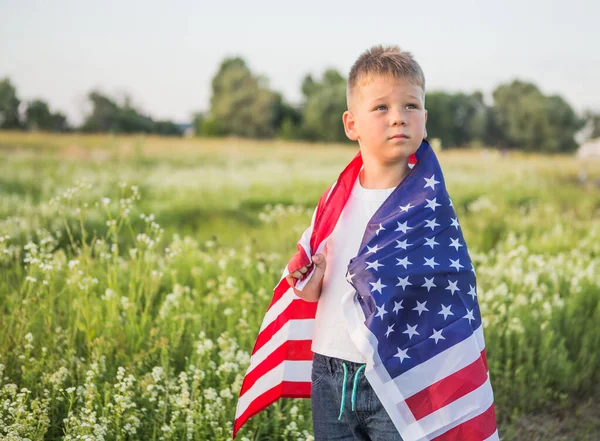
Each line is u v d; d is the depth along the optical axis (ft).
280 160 84.48
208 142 129.59
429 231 6.88
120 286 16.34
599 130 243.81
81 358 12.16
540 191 48.39
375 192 7.24
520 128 242.17
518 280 18.80
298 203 40.60
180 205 36.09
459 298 6.88
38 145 90.74
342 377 6.99
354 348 6.93
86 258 14.55
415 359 6.76
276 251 23.41
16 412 9.71
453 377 6.75
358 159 7.55
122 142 106.93
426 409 6.76
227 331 12.92
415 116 7.03
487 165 75.56
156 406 11.09
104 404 10.94
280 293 8.23
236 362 12.41
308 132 246.06
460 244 7.02
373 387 6.68
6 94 206.59
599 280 19.53
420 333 6.79
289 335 8.29
